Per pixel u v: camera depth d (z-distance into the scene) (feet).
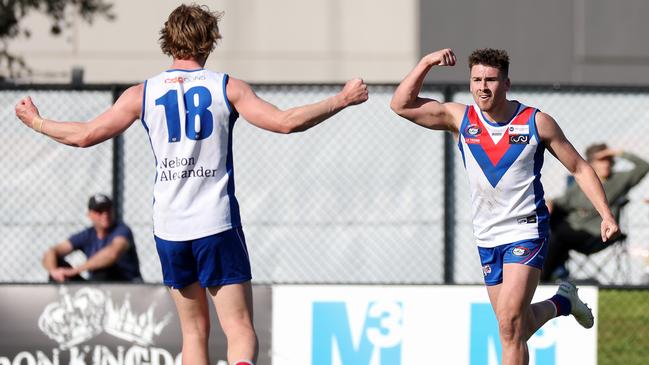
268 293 91.56
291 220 114.83
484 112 71.41
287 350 91.15
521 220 71.67
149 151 114.01
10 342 92.73
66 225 115.75
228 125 63.10
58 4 182.70
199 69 63.98
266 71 195.11
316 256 114.83
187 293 65.77
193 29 64.08
